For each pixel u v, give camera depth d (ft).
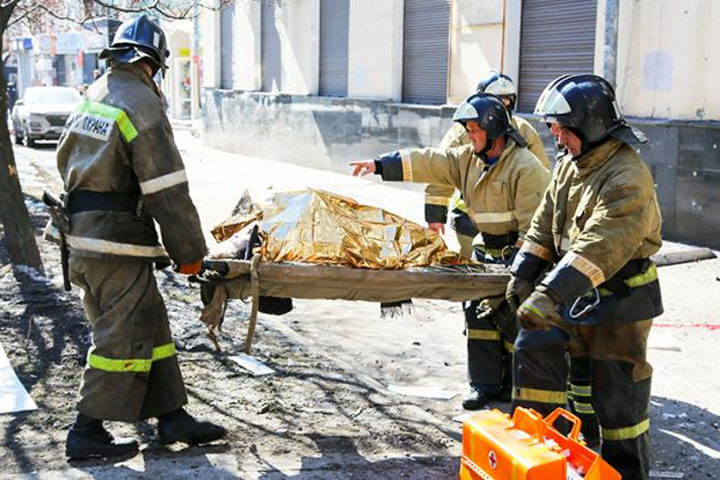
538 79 40.96
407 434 15.21
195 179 53.93
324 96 58.90
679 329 22.49
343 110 55.31
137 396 13.47
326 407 16.40
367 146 53.11
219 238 15.64
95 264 13.30
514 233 16.05
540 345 12.44
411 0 49.57
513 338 16.35
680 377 18.79
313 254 14.11
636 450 12.37
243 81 70.38
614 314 11.98
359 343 20.97
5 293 23.52
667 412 16.69
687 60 33.04
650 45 34.42
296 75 62.23
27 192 46.42
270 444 14.53
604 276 11.30
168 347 14.05
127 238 13.34
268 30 66.08
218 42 74.49
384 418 15.96
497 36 42.39
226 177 55.16
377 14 51.93
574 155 12.04
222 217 39.45
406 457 14.25
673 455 14.78
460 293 14.47
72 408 15.85
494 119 15.35
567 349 12.85
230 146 72.13
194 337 20.38
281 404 16.43
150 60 13.42
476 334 16.66
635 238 11.32
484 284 14.42
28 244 25.84
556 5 39.50
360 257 14.26
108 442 13.79
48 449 14.08
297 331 21.81
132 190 13.42
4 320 21.02
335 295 14.10
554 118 11.73
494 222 15.99
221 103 73.10
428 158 16.24
